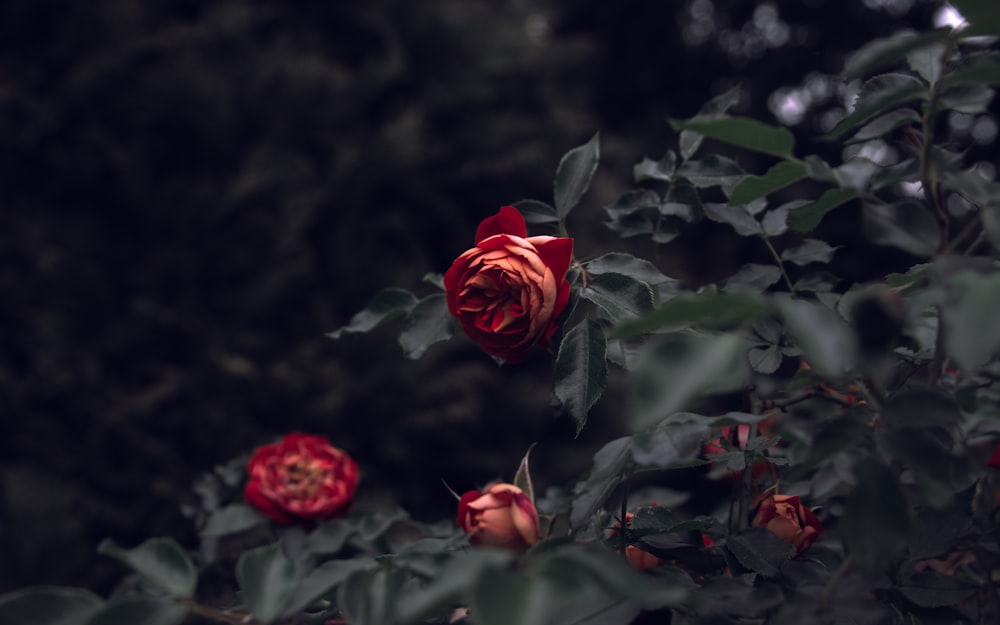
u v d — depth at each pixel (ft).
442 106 15.11
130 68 13.12
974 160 16.20
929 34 2.23
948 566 3.09
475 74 15.37
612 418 13.89
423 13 15.52
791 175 2.53
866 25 21.88
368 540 3.40
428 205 14.47
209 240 12.63
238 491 3.94
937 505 2.24
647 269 2.80
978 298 2.05
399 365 12.67
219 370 11.82
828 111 18.75
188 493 11.10
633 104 24.80
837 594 2.38
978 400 2.48
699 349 2.06
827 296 2.96
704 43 24.82
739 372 2.04
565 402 2.68
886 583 2.64
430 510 12.98
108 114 13.00
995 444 3.13
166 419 11.69
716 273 15.72
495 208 15.07
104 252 12.57
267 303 12.60
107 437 11.45
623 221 3.20
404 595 2.44
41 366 11.35
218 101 13.23
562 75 17.39
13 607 2.26
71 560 9.79
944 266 2.20
